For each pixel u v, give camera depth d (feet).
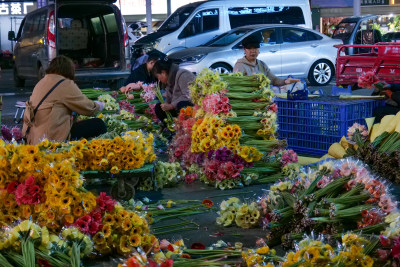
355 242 11.57
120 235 12.52
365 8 120.26
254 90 21.94
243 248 13.23
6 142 13.34
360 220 13.24
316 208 13.60
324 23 126.41
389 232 11.75
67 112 20.17
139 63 40.40
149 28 94.17
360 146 20.59
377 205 13.50
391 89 23.29
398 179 19.56
